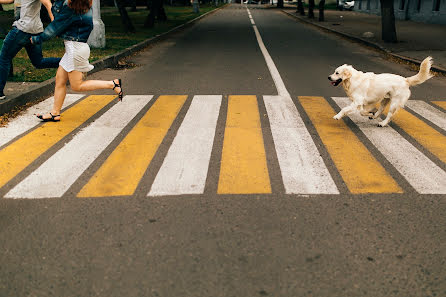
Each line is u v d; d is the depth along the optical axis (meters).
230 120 6.45
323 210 3.79
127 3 45.56
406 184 4.34
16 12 6.73
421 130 6.14
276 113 6.88
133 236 3.36
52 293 2.73
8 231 3.44
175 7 54.03
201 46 15.79
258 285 2.80
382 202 3.95
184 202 3.91
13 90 7.43
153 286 2.79
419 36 18.50
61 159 4.91
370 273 2.93
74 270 2.95
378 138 5.75
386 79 5.94
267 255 3.12
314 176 4.50
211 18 34.38
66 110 6.93
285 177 4.46
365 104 6.05
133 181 4.34
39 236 3.37
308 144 5.46
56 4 5.63
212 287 2.78
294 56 13.47
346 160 4.95
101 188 4.19
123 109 7.01
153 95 8.01
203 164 4.77
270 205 3.87
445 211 3.80
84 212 3.73
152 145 5.36
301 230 3.46
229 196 4.03
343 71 5.95
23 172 4.55
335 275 2.91
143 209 3.78
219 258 3.08
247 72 10.49
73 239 3.32
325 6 59.69
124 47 13.73
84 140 5.53
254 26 26.11
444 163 4.90
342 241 3.31
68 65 5.92
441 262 3.07
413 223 3.59
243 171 4.59
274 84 9.12
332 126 6.25
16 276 2.89
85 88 6.11
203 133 5.83
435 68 10.91
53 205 3.86
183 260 3.06
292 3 77.19
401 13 31.31
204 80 9.47
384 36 16.33
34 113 6.72
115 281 2.84
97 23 13.13
